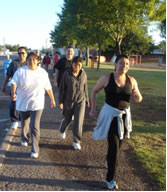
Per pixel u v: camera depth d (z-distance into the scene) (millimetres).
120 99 3535
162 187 3506
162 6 13430
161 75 23844
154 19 14047
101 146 4941
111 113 3518
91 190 3416
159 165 4121
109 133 3547
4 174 3754
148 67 42750
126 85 3537
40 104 4387
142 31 15414
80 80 4629
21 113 4637
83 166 4082
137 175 3836
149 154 4551
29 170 3900
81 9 14898
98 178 3727
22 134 4801
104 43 25141
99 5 13820
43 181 3592
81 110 4684
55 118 6941
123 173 3889
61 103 4770
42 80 4434
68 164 4141
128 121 3605
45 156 4410
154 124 6523
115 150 3473
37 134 4367
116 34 16719
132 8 12961
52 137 5363
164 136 5594
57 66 5656
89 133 5719
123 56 3510
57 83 5707
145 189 3467
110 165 3459
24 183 3525
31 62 4344
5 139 5098
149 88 13820
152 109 8336
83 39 22109
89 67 33469
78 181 3631
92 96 3762
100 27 16125
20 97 4438
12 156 4375
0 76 19000
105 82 3600
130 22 13977
